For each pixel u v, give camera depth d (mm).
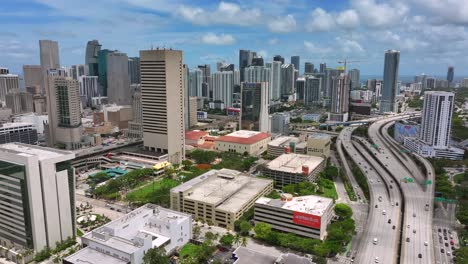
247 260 187500
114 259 192375
